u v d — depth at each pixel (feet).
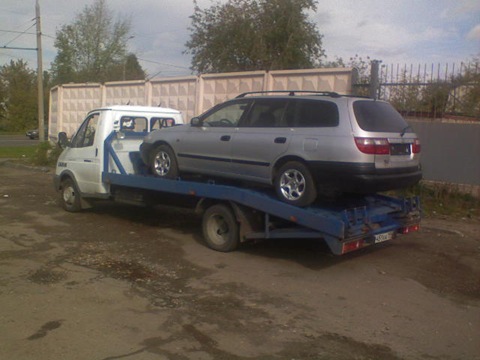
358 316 17.97
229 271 22.67
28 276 21.22
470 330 17.08
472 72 36.55
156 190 28.53
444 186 37.45
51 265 22.88
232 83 45.21
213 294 19.71
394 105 38.37
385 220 23.63
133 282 20.86
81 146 34.09
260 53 75.00
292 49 75.25
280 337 15.97
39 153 69.72
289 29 75.61
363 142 20.95
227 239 25.44
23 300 18.45
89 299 18.75
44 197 42.52
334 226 20.97
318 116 22.61
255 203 23.88
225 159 25.79
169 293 19.69
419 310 18.76
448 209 35.91
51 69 148.05
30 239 27.66
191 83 49.78
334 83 38.14
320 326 16.96
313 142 22.08
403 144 22.98
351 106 21.77
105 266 22.95
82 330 16.02
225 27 76.69
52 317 16.98
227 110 26.53
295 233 23.06
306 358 14.61
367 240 22.47
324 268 23.52
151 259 24.30
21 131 213.66
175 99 51.96
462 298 20.27
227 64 76.89
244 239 25.05
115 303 18.43
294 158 22.90
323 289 20.67
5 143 139.44
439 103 37.42
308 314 17.97
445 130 37.22
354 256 25.67
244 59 77.71
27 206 38.04
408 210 25.05
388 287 21.20
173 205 29.94
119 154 32.45
